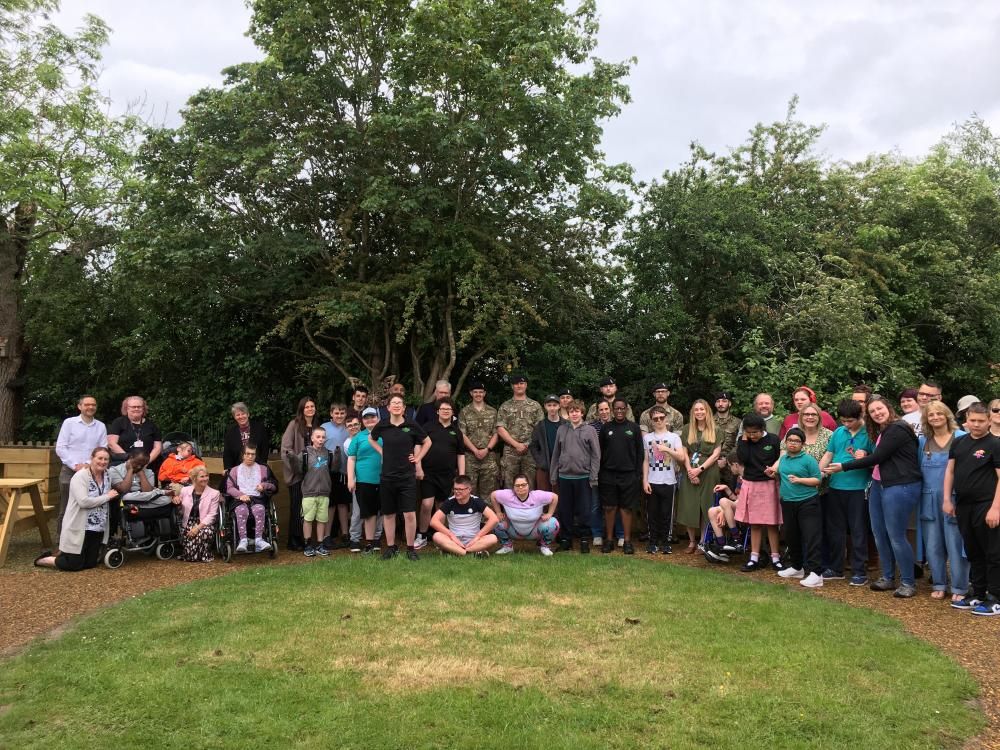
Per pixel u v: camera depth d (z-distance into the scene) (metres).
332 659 4.62
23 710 3.86
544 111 9.92
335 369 12.87
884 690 4.22
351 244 11.65
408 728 3.64
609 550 8.59
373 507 8.23
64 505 8.23
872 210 14.31
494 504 8.87
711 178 13.43
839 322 11.27
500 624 5.38
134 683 4.20
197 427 13.22
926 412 6.54
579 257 12.44
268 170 10.21
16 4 14.40
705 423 8.66
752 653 4.77
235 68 11.02
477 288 10.55
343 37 11.56
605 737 3.58
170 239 10.54
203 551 7.95
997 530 5.85
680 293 12.73
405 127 10.09
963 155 25.14
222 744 3.49
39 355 16.11
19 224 15.23
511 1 10.14
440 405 8.80
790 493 7.16
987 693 4.33
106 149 14.84
